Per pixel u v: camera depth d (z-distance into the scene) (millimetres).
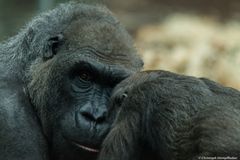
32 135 16234
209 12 49688
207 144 13242
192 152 13523
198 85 14500
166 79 14742
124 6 49531
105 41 16469
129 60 16453
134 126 14445
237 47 32875
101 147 14930
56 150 16359
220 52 32406
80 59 16109
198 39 35875
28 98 16734
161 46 34469
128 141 14336
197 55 30891
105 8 18203
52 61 16547
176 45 34812
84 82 16188
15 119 16172
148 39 35906
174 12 49031
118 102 15258
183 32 37562
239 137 13250
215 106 13914
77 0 18922
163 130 14070
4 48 17828
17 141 16000
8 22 40469
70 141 15758
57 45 16734
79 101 16062
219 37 36812
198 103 14086
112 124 15117
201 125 13531
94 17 17203
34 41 17125
